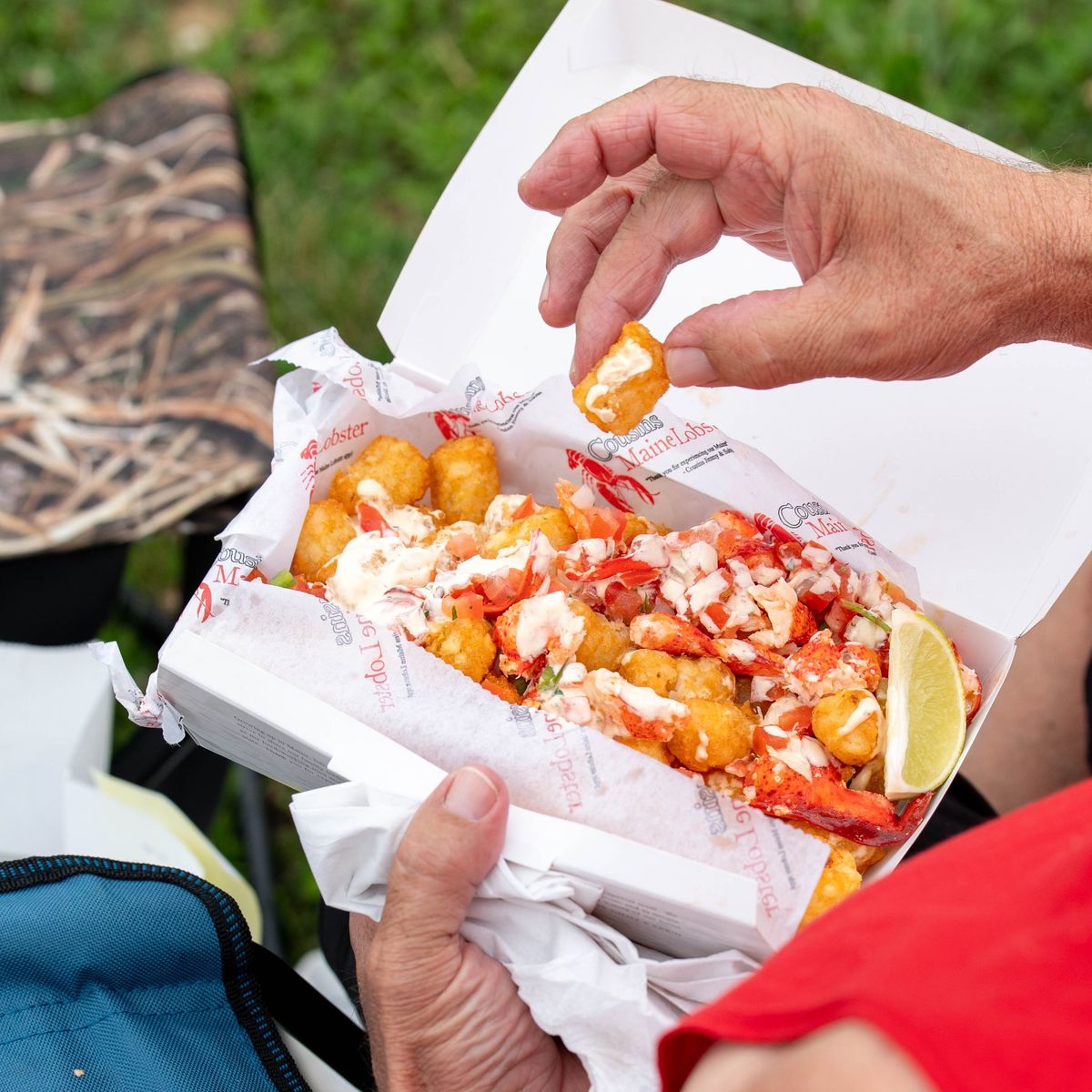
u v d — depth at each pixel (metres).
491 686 0.96
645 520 1.11
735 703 1.00
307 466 1.00
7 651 1.38
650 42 1.19
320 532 1.04
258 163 2.49
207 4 2.69
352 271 2.41
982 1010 0.50
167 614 1.90
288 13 2.65
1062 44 2.42
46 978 0.91
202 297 1.47
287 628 0.90
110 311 1.47
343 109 2.54
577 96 1.20
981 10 2.44
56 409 1.40
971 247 0.89
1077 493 1.09
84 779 1.37
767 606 0.98
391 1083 0.91
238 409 1.40
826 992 0.52
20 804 1.32
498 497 1.10
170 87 1.64
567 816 0.87
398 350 1.22
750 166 0.91
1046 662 1.51
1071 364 1.12
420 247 1.19
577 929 0.87
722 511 1.04
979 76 2.41
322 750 0.86
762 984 0.56
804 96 0.90
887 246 0.90
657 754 0.93
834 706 0.92
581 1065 0.95
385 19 2.61
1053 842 0.58
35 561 1.36
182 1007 0.96
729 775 0.93
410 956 0.85
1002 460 1.12
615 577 1.00
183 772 1.55
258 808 1.73
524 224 1.21
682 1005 0.86
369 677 0.89
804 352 0.90
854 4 2.46
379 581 0.98
